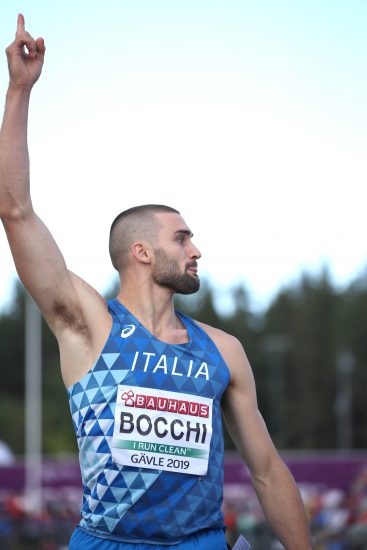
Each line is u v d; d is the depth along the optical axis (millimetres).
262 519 25312
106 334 6277
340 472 37375
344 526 23422
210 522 6270
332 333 112750
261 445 6691
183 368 6293
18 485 38375
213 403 6352
